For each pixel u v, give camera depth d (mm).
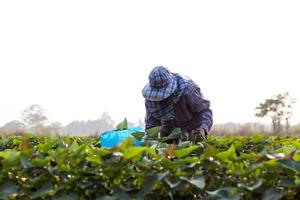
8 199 4047
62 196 3965
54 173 4039
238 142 5621
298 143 5055
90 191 4070
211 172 4129
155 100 6832
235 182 4051
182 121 7016
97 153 4191
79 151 4156
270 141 5902
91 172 4055
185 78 7008
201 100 6969
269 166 3979
